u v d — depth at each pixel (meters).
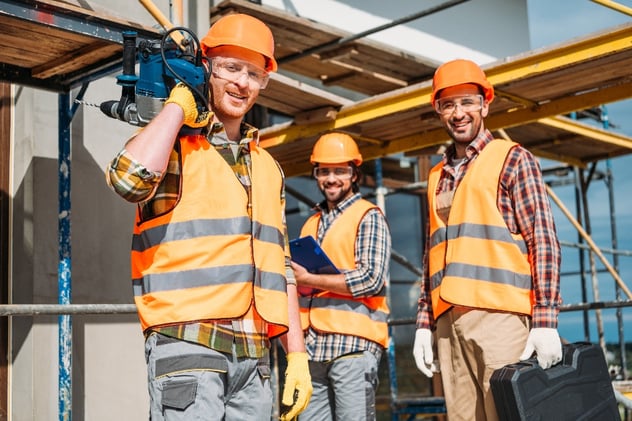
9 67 4.24
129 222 5.06
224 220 2.44
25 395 4.50
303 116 5.44
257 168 2.64
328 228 4.54
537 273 3.26
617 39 4.33
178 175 2.43
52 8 3.51
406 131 5.78
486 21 8.70
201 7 5.52
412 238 8.78
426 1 8.02
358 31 7.27
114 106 2.57
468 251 3.42
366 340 4.26
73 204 4.77
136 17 5.15
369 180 8.38
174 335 2.34
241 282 2.42
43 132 4.72
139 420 4.90
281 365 7.06
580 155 7.83
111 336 4.85
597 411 3.36
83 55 4.03
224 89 2.59
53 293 4.65
